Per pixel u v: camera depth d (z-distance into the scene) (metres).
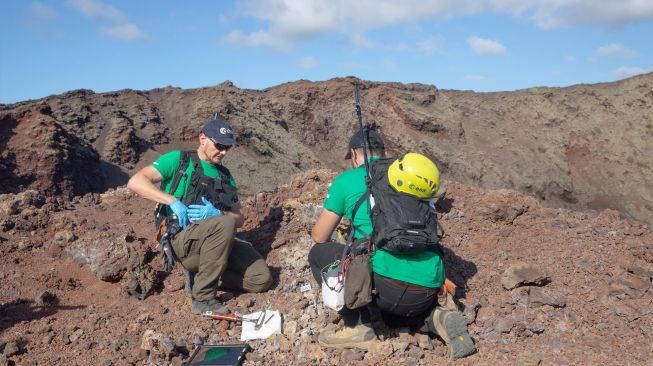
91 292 5.14
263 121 57.78
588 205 62.25
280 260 5.32
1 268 5.34
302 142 60.78
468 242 5.32
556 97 68.12
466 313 4.25
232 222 4.50
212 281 4.58
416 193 3.75
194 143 53.91
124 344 4.25
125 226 6.38
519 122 67.00
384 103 65.06
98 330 4.48
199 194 4.70
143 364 3.99
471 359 3.84
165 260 4.66
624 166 63.91
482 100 68.88
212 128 4.70
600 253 4.98
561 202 62.50
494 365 3.74
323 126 62.19
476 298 4.54
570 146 65.31
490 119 66.81
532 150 64.81
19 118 39.50
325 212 4.12
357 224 3.95
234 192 4.89
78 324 4.57
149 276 5.05
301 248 5.37
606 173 63.84
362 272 3.71
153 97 57.25
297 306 4.57
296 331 4.30
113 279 5.22
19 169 37.50
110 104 53.19
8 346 4.16
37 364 4.04
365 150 4.08
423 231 3.66
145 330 4.45
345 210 4.06
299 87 64.12
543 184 62.31
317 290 4.80
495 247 5.24
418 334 4.10
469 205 5.83
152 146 51.62
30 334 4.43
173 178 4.72
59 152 38.88
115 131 49.25
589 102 67.88
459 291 4.63
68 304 4.97
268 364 3.96
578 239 5.26
